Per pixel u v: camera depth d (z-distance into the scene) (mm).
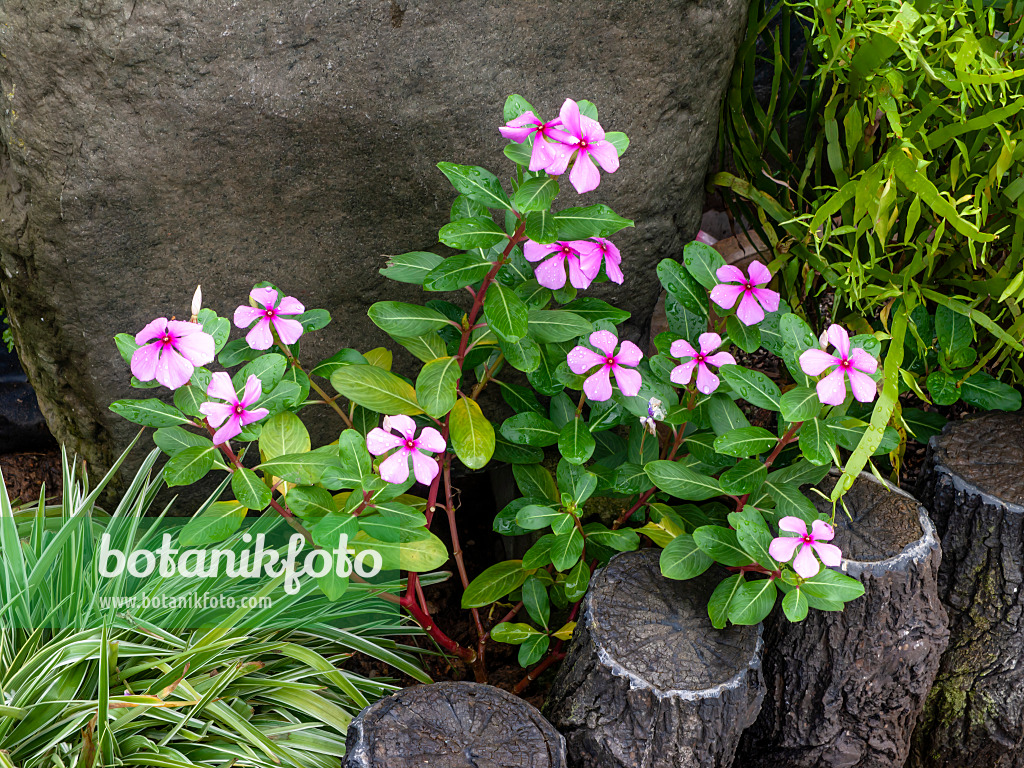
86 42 885
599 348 919
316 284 1006
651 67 989
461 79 956
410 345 949
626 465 988
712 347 929
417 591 1018
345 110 944
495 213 1002
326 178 966
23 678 957
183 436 896
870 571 930
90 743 911
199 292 886
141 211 943
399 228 1000
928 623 949
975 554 985
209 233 965
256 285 993
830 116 1024
